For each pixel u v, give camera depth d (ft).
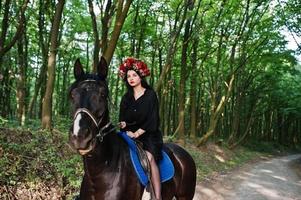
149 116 14.46
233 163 69.36
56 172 24.80
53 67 32.53
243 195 39.78
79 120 11.46
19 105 47.26
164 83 71.26
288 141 157.38
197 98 100.78
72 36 71.41
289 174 63.46
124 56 73.51
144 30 65.10
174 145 18.45
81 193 13.89
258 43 76.59
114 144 13.58
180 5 60.18
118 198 13.25
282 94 117.29
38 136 28.43
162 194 15.48
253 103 116.78
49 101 32.01
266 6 69.87
